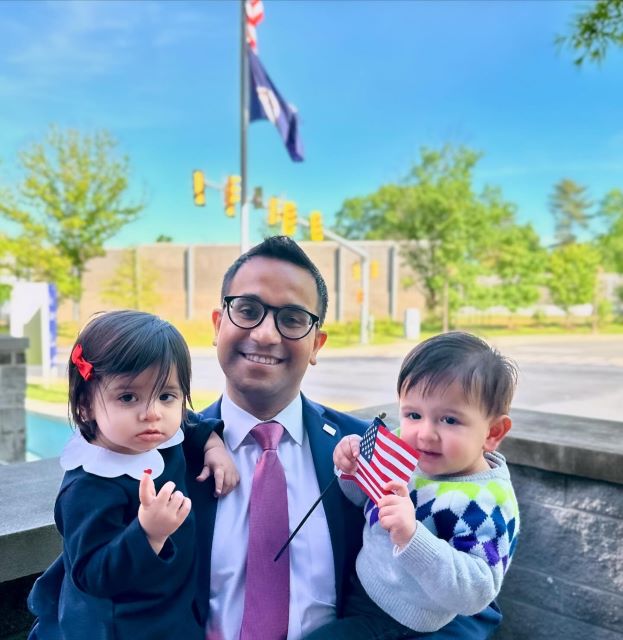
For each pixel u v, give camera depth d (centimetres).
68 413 130
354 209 3341
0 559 154
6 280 2377
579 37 354
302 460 154
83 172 2286
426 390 137
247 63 1302
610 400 1016
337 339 2414
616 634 189
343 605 146
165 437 123
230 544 138
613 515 190
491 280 2888
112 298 2791
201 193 1300
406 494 126
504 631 213
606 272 2923
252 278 145
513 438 205
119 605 118
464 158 2667
